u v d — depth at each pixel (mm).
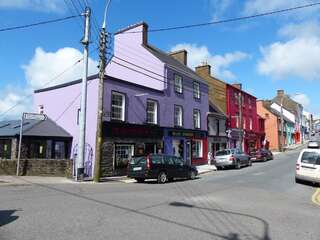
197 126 33656
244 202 11789
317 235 7410
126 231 7211
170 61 32469
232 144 42031
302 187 16922
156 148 27000
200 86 34688
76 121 24094
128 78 30844
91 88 23031
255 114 52281
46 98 26688
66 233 6887
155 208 10055
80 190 13852
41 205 9945
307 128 107062
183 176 20625
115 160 22984
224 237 7023
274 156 46562
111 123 22734
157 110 27484
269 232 7574
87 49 19453
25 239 6422
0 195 11945
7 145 22766
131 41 31078
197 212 9641
